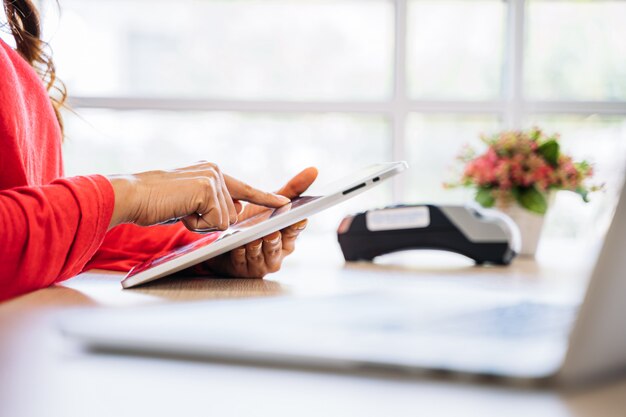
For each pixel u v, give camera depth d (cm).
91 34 333
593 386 24
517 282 69
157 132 338
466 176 126
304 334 29
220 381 26
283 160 344
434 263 96
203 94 342
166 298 52
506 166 118
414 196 344
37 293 55
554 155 122
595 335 23
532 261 104
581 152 342
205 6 340
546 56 346
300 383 25
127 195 59
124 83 339
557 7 343
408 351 26
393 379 25
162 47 340
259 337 28
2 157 69
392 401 23
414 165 343
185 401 23
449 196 341
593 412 21
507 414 21
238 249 67
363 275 76
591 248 23
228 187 71
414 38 343
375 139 344
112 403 23
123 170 338
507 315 34
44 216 53
